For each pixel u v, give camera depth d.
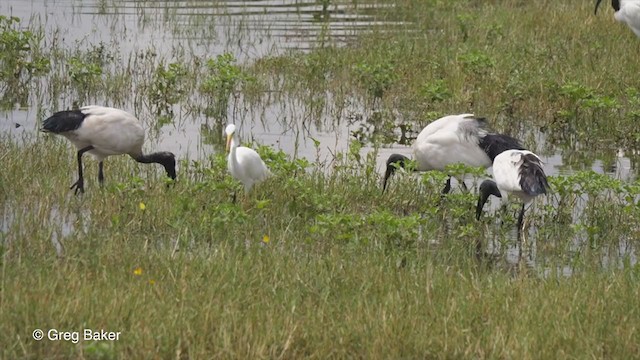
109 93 19.56
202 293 10.00
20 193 13.54
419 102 19.09
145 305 9.58
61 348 8.80
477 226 13.41
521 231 13.30
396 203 14.34
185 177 14.52
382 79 19.69
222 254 11.11
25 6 25.98
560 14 24.45
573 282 11.05
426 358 9.18
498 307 10.16
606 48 21.83
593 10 24.77
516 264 12.34
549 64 20.81
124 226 12.45
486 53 20.92
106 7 26.47
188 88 20.23
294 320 9.51
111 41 23.23
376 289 10.63
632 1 21.39
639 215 13.23
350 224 12.15
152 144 17.02
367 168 14.75
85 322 9.09
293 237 12.32
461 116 14.83
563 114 17.55
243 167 13.51
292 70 21.23
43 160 14.91
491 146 14.54
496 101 18.89
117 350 8.76
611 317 10.00
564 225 13.64
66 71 20.36
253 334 9.12
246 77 19.12
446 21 24.81
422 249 12.28
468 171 13.83
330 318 9.65
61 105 18.89
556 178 13.80
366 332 9.34
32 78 20.27
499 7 25.81
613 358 9.26
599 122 17.97
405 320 9.61
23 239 11.38
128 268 10.77
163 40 23.67
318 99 19.47
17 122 17.64
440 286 10.67
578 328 9.67
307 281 10.67
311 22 25.83
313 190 13.66
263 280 10.62
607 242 13.06
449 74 20.28
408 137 17.77
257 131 18.05
